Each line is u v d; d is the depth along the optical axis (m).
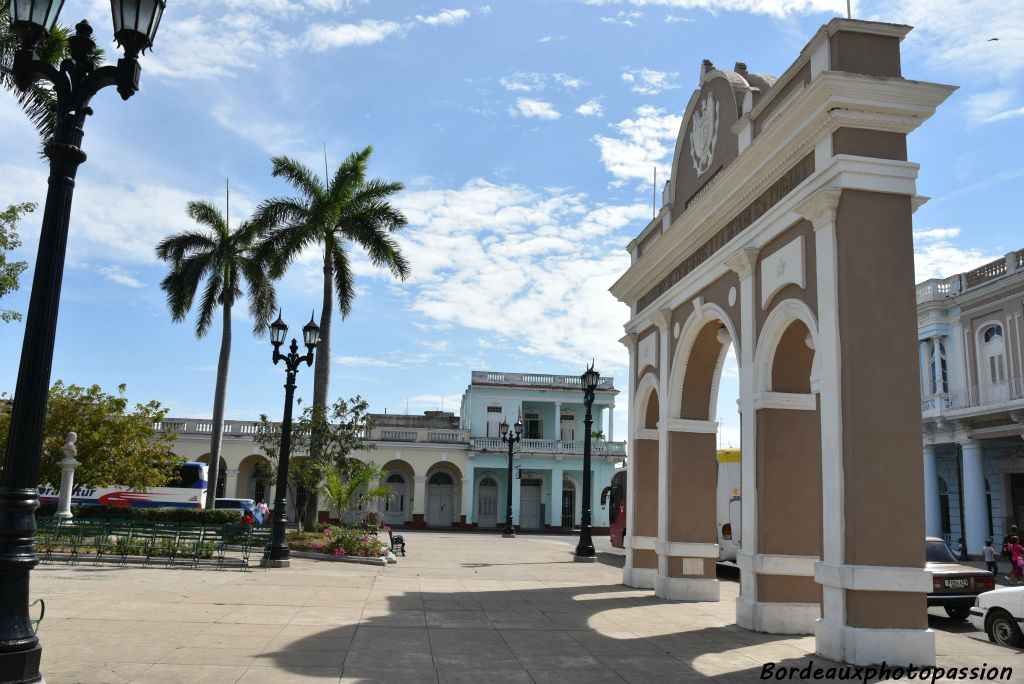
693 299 14.73
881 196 9.77
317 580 15.20
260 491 46.25
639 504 17.08
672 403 15.45
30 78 6.59
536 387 50.47
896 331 9.48
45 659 7.52
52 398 26.58
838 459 9.33
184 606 11.09
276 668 7.57
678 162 16.48
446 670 7.87
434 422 53.94
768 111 12.11
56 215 6.36
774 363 11.69
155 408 28.78
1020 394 26.91
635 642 9.95
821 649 9.30
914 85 9.77
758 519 11.41
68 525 18.08
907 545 9.07
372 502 45.81
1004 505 28.44
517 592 14.78
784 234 11.27
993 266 29.27
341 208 28.73
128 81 6.65
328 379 27.91
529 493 49.47
